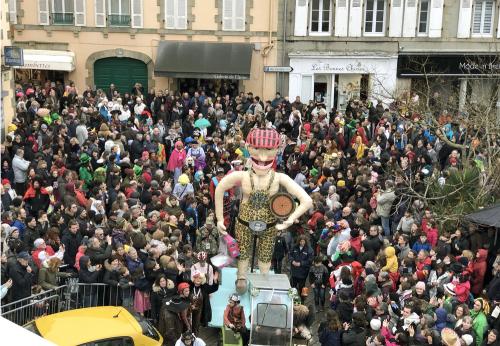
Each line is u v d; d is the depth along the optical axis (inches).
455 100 1037.8
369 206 684.1
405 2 1232.2
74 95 1080.8
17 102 1028.5
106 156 762.2
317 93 1259.2
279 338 491.5
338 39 1241.4
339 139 914.1
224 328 501.7
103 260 527.8
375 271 539.2
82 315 465.1
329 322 473.4
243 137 940.6
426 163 818.2
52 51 1219.9
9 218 569.0
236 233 532.1
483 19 1248.2
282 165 858.1
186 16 1234.6
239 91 1259.8
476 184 691.4
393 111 965.8
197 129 886.4
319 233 633.0
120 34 1241.4
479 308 482.3
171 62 1211.9
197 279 514.6
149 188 705.6
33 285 513.0
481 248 590.9
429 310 482.3
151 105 1080.2
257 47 1241.4
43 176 690.2
